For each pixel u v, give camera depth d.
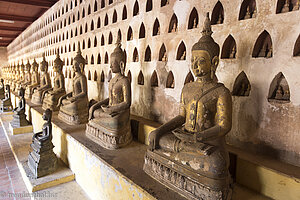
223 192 2.57
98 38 7.08
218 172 2.58
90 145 4.46
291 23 2.88
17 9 13.23
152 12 4.99
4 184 4.89
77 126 5.79
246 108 3.42
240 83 3.58
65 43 9.56
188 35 4.19
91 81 7.64
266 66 3.16
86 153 4.32
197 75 2.98
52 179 4.59
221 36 3.63
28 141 6.95
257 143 3.33
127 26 5.79
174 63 4.52
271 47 3.22
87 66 7.85
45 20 12.15
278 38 3.01
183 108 3.31
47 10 11.95
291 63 2.91
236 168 3.19
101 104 5.01
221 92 2.86
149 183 3.06
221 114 2.82
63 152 5.46
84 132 5.27
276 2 3.00
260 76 3.23
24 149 6.25
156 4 4.89
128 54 5.82
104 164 3.73
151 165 3.26
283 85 3.14
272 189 2.80
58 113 7.31
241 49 3.40
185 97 3.21
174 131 3.04
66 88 9.57
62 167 5.18
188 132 3.06
